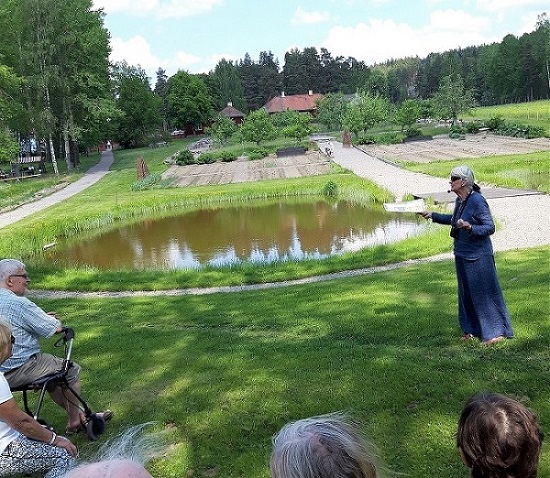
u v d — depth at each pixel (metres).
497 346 6.12
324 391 5.21
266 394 5.27
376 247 15.77
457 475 3.90
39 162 58.94
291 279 13.65
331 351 6.29
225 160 54.16
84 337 8.05
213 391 5.46
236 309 9.55
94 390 5.82
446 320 7.22
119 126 84.25
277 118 86.06
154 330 8.23
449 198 24.03
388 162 40.91
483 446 2.15
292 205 28.61
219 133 72.00
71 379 4.82
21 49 45.44
